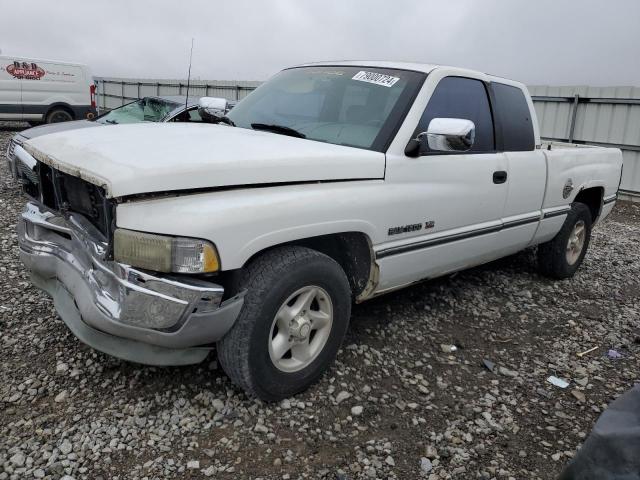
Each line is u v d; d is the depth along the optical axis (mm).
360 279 3434
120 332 2568
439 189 3652
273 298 2760
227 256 2537
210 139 3084
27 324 3686
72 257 2971
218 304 2586
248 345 2734
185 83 20109
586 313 4816
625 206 11430
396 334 3992
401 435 2873
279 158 2801
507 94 4527
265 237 2672
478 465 2701
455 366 3650
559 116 12836
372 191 3213
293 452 2664
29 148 3188
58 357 3305
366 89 3771
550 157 4828
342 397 3119
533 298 5043
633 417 1867
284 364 2980
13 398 2900
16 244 5441
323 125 3688
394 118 3500
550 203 4941
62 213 3018
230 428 2791
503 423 3061
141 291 2441
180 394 3023
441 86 3809
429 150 3621
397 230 3408
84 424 2738
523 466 2723
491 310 4648
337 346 3229
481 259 4398
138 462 2520
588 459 1872
